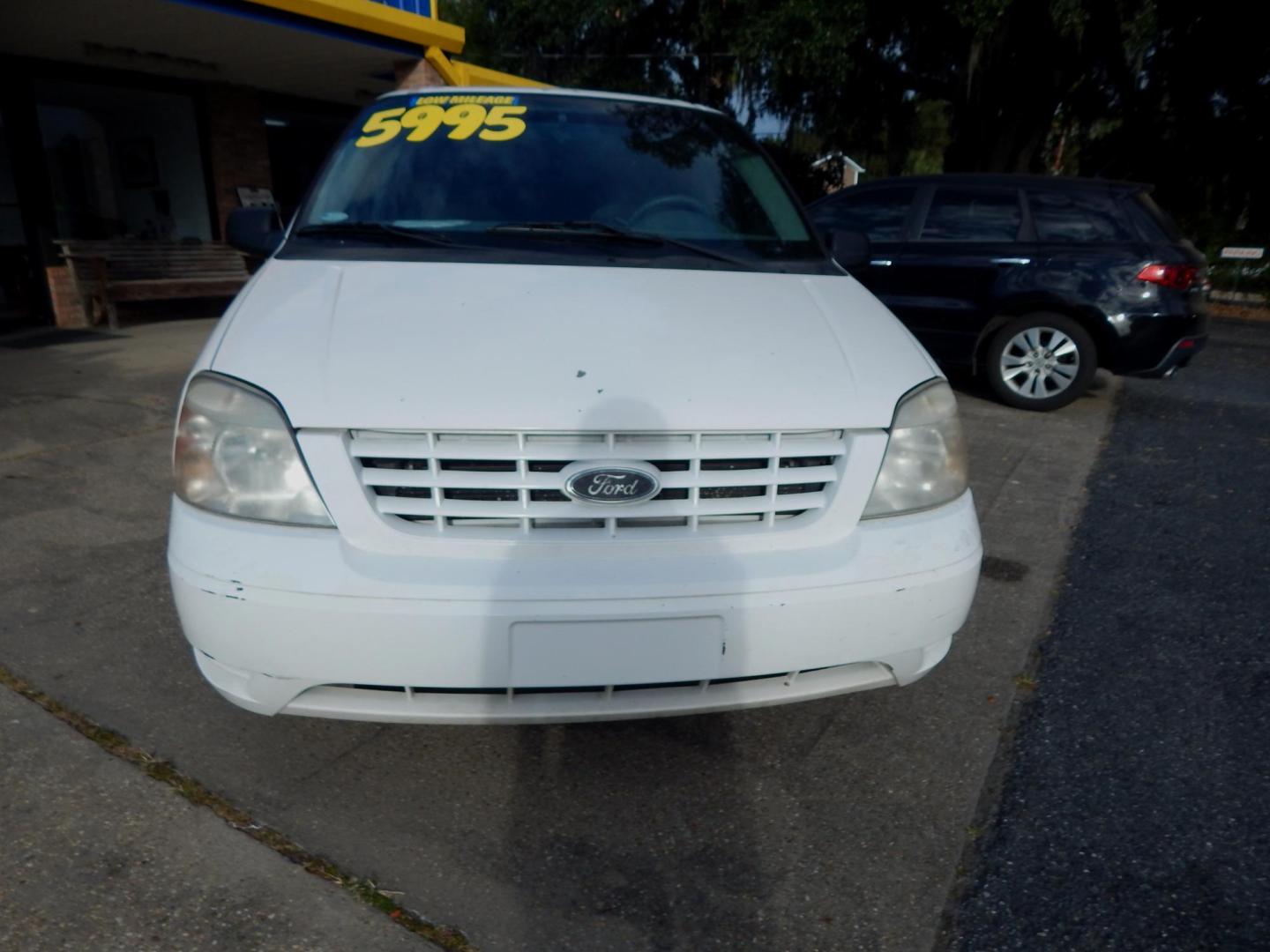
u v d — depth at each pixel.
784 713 2.63
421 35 9.29
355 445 1.88
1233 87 15.23
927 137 31.28
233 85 10.66
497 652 1.86
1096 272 6.16
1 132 8.80
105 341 8.32
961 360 6.73
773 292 2.53
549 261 2.58
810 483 2.01
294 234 2.80
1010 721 2.63
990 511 4.39
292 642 1.87
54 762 2.28
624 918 1.88
